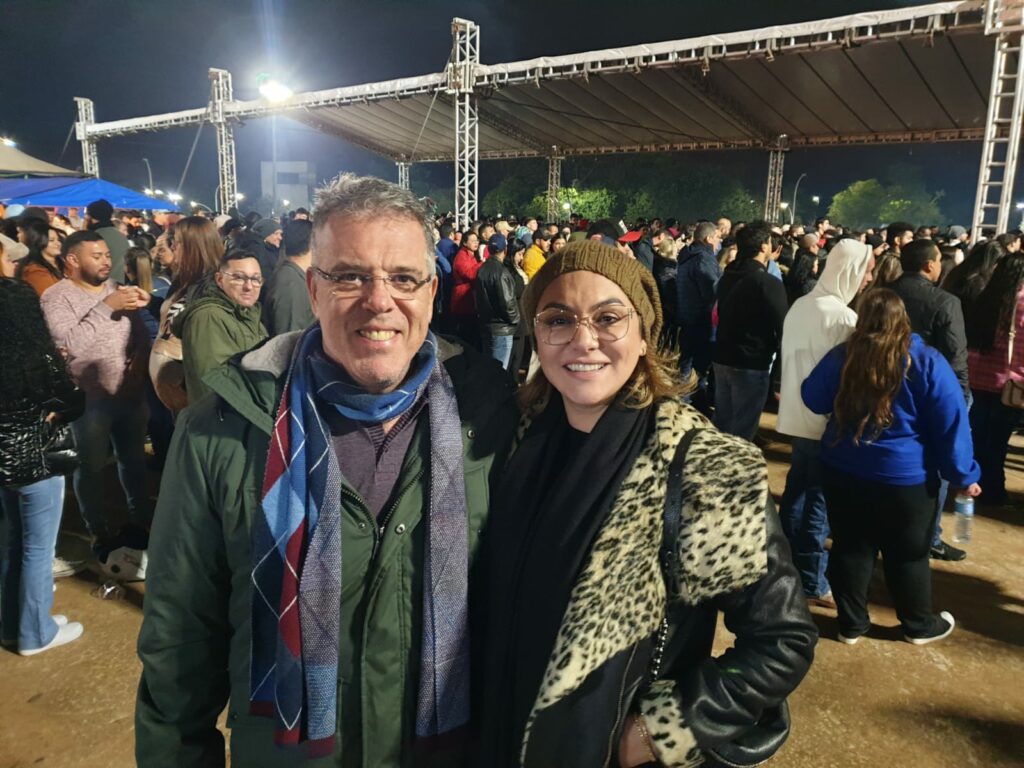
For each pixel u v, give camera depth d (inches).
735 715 38.7
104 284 137.6
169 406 126.7
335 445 44.8
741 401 170.6
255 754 43.7
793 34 316.8
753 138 563.8
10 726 93.8
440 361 49.2
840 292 115.4
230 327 108.6
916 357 99.4
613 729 38.2
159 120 674.8
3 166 349.1
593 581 38.9
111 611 122.2
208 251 126.3
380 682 44.0
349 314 41.4
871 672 108.6
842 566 113.3
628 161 1712.6
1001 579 138.9
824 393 109.3
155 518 44.9
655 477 40.3
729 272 174.6
